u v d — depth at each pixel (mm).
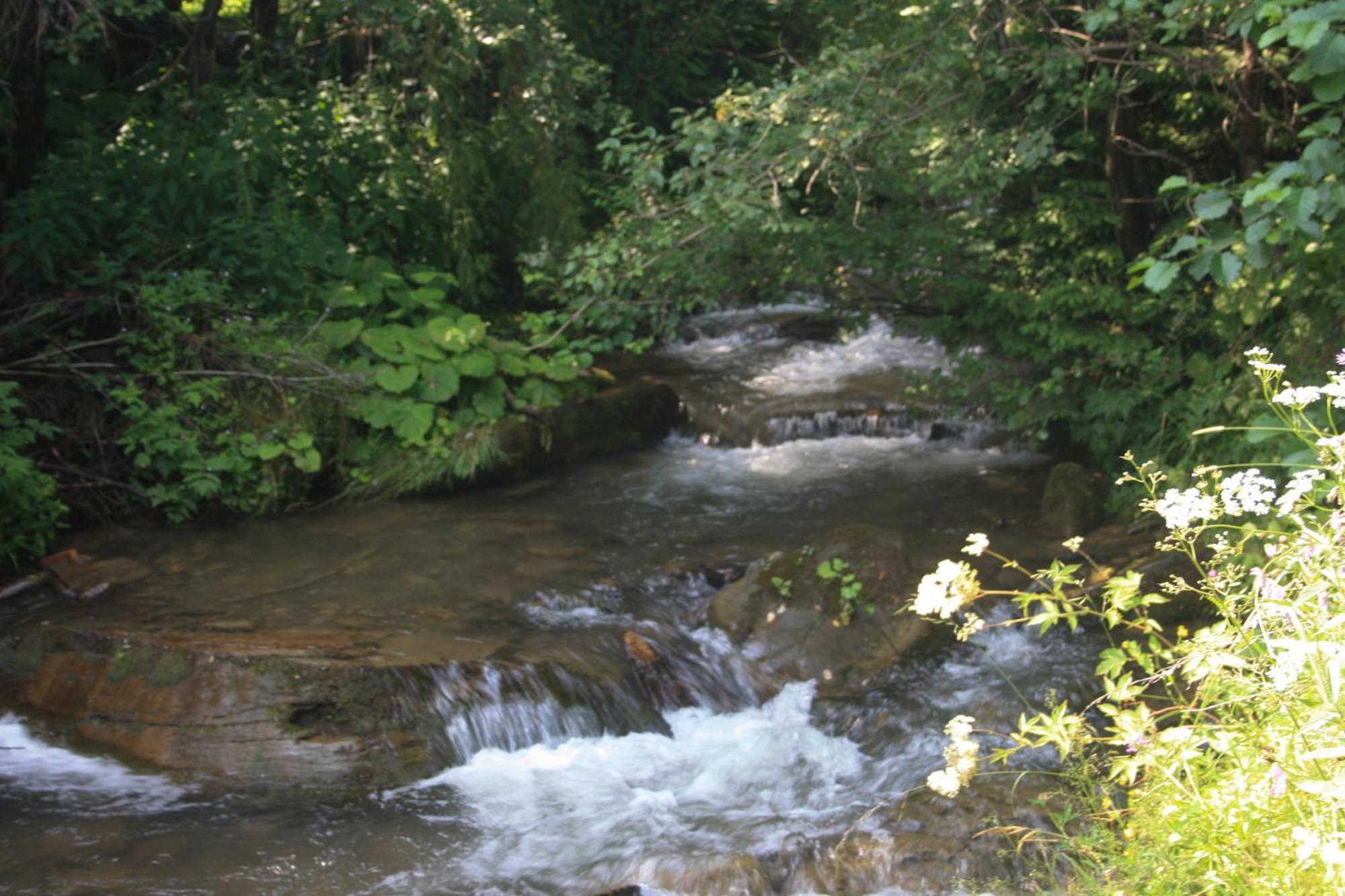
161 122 10125
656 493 9156
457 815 5254
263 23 12305
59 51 8711
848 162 7938
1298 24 4449
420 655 6039
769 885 4680
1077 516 7914
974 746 3602
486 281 11727
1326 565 3135
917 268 8961
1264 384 3365
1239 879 2920
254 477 8547
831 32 13094
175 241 9344
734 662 6645
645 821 5215
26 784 5344
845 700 6301
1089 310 8352
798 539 8062
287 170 10555
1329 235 6102
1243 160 7914
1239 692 3428
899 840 4816
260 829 5055
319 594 7020
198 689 5750
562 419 9938
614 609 7066
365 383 9258
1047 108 8570
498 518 8516
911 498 8844
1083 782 4715
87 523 8148
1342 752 2707
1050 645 6613
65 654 6055
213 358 8820
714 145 8008
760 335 12859
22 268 8531
